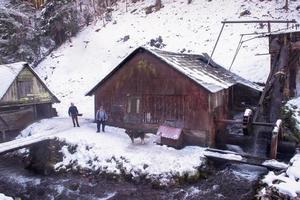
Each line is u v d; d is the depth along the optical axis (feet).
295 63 72.38
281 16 115.14
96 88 84.23
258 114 68.49
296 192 41.22
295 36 71.67
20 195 58.75
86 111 106.52
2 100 87.20
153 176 58.03
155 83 73.51
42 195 58.34
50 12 158.10
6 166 73.61
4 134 88.17
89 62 135.64
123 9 166.50
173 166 59.21
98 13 169.17
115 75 80.28
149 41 130.21
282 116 67.31
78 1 183.62
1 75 93.04
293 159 51.57
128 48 131.95
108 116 83.25
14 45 142.31
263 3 127.24
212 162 62.23
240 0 135.64
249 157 58.59
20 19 150.61
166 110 72.33
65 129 83.20
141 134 70.08
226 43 112.98
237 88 85.81
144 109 76.13
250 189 53.06
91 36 150.41
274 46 74.79
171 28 135.03
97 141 71.92
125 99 79.36
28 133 89.51
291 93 72.54
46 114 103.30
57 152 72.69
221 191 54.08
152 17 148.36
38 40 152.56
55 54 147.84
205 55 91.56
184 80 68.85
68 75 133.49
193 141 68.49
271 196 42.83
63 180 63.62
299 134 62.28
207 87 64.23
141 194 55.42
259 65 97.14
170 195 54.29
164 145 68.69
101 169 63.57
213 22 128.26
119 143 70.90
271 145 57.52
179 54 82.17
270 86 70.08
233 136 69.31
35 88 97.50
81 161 67.56
